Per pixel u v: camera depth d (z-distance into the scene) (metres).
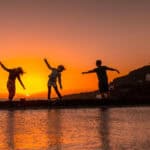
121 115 29.05
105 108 35.28
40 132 21.59
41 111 33.31
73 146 17.52
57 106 36.09
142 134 20.39
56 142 18.50
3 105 35.59
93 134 20.64
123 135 20.11
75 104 36.12
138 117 27.77
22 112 32.84
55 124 24.81
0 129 22.91
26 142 18.59
